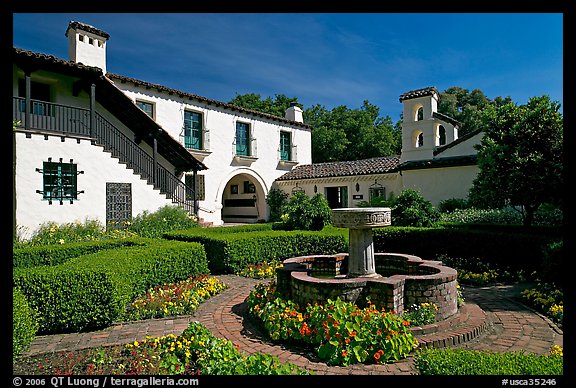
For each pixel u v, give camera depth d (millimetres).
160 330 5410
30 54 10422
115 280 5664
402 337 4391
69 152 11469
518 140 9312
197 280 7879
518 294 7281
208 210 18297
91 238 10859
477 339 5039
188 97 17438
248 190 23047
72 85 13453
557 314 5758
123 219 12922
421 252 10398
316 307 5000
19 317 4391
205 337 4414
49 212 10938
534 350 4637
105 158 12461
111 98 13719
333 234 10703
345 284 5324
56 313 5246
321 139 33594
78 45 13773
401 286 5422
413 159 17703
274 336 4984
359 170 20125
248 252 9781
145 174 14484
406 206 11578
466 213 13500
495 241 9133
